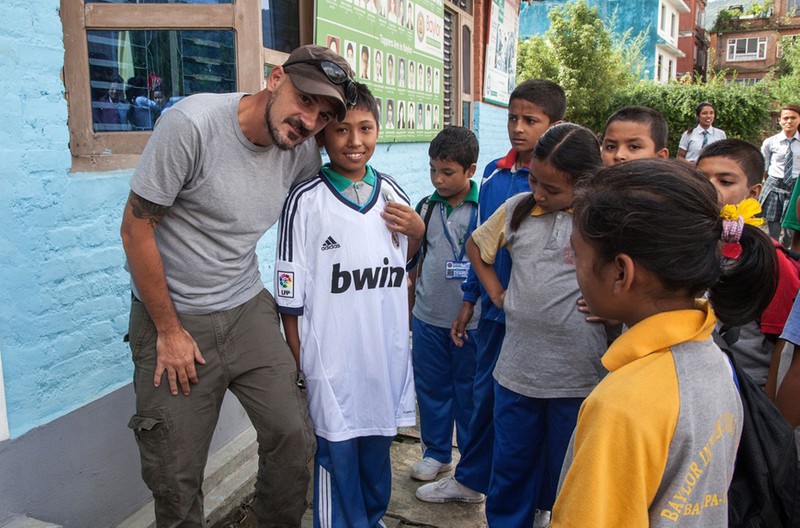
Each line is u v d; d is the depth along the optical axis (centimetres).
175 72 288
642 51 2953
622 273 109
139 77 280
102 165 258
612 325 212
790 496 119
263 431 209
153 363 196
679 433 103
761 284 128
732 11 4828
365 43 432
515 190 261
